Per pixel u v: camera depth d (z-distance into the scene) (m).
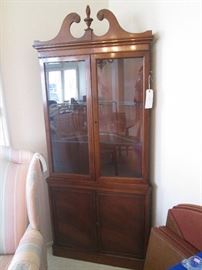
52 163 1.93
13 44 1.83
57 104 1.84
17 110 1.93
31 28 1.86
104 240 1.94
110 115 1.77
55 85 1.79
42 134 2.07
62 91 1.80
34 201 1.25
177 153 1.56
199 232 1.25
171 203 1.68
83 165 1.91
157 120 1.71
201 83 1.32
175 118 1.54
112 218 1.88
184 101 1.45
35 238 1.16
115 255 1.93
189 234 1.31
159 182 1.78
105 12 1.56
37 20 1.87
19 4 1.79
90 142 1.80
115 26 1.56
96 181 1.85
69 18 1.62
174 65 1.50
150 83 1.65
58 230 2.03
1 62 1.81
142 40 1.54
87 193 1.88
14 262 0.99
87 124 1.79
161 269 1.34
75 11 1.96
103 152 1.83
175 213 1.41
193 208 1.31
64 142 1.91
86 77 1.70
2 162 1.48
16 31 1.82
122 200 1.82
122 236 1.89
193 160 1.44
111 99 1.75
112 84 1.72
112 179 1.81
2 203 1.37
